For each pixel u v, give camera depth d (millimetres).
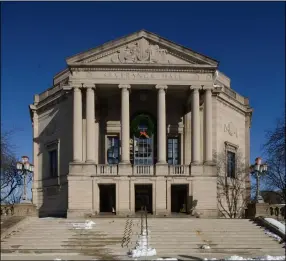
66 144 54469
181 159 52094
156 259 27734
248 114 63375
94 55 47906
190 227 36719
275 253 30703
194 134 47812
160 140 47531
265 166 42031
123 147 47312
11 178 68312
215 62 48094
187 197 47344
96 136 51906
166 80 48000
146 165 47219
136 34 48469
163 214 45969
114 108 52688
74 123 47500
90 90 47656
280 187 57562
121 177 46531
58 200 55125
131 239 33562
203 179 46812
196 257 28734
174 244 32625
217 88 52812
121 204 46188
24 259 27766
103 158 52094
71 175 46406
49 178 57562
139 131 52219
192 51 48062
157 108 48781
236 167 58562
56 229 36125
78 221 38719
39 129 61438
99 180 46469
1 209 39188
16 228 35594
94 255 29516
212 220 39125
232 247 32281
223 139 56375
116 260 27578
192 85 48000
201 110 50625
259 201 41125
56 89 58094
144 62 48125
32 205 39969
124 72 47969
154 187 46500
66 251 30734
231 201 54969
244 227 36906
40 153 60438
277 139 45562
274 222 36812
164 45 48531
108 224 37812
